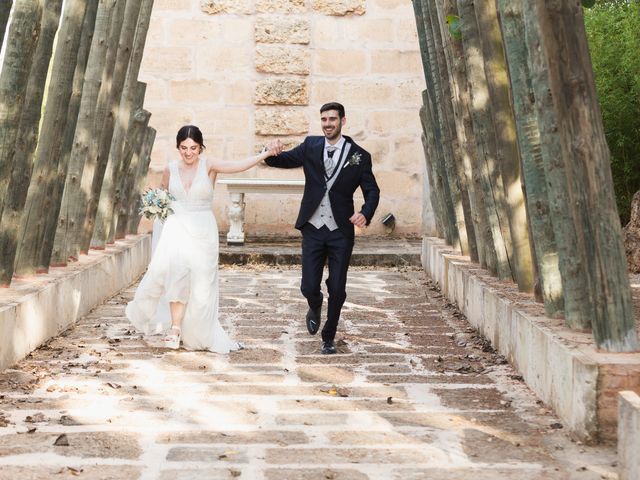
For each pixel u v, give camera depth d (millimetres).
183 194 7219
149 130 13102
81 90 8438
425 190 15570
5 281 7125
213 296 7105
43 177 7715
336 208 7051
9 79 6570
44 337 7176
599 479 4211
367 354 7047
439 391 5859
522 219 7285
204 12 15922
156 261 7223
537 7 4746
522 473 4289
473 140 8805
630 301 4938
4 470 4242
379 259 13523
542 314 6227
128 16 10016
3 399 5504
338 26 16031
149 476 4199
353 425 5082
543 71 5547
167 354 6984
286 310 9227
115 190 11047
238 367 6570
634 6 11500
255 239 15477
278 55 15984
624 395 4191
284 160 7238
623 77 12094
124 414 5250
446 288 10289
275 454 4547
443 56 9688
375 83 16094
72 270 8484
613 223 4840
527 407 5453
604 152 4762
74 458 4441
